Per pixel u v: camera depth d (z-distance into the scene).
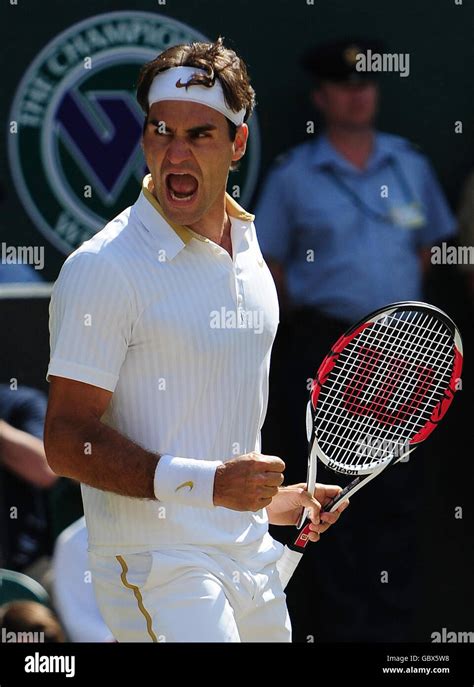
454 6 19.20
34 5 18.52
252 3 18.89
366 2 19.06
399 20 19.14
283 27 18.97
